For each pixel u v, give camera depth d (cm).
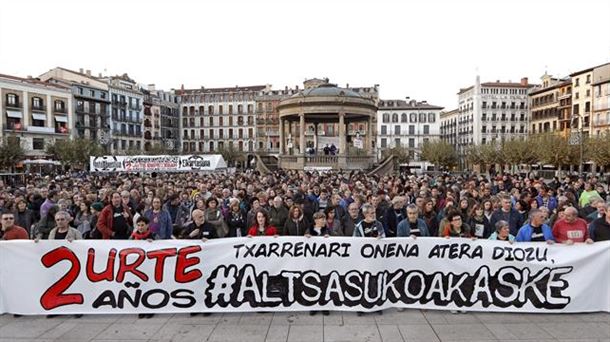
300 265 666
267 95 10238
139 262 657
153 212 885
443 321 627
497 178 1822
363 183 1625
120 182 1884
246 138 10569
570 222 696
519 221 841
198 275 662
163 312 655
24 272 650
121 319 639
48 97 7000
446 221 750
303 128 3594
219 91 11138
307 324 616
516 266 665
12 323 622
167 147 8562
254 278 665
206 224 728
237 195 1227
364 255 665
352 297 664
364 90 10238
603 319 634
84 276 654
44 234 772
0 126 6216
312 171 3095
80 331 594
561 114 8619
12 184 3409
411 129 10775
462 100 11031
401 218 863
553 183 1820
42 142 6838
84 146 5828
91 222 955
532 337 567
